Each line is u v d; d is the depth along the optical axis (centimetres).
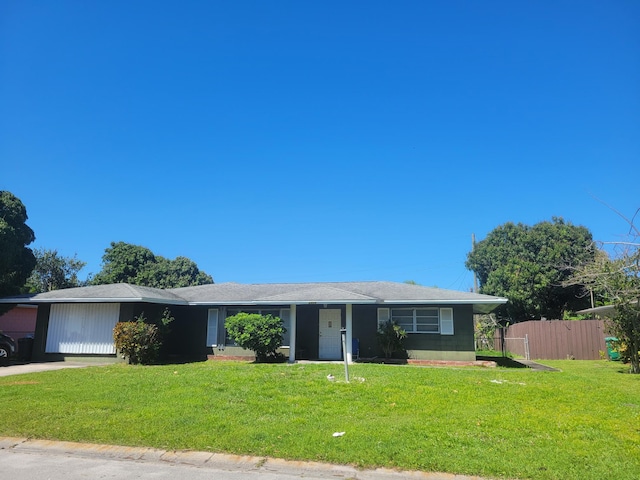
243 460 635
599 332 2428
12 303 2155
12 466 625
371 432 730
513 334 2845
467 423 791
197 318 2258
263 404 941
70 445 705
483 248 3753
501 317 3584
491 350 3200
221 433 738
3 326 2809
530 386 1179
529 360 2267
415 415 854
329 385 1149
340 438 702
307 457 635
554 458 620
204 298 2244
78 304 2088
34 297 2089
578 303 3288
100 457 663
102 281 4088
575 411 895
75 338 2058
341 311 2130
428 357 1983
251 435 721
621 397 1039
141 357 1891
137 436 727
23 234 2439
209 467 619
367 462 614
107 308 2052
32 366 1802
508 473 573
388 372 1409
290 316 2052
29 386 1195
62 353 2056
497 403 965
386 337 1962
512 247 3538
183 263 4522
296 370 1462
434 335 1997
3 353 2147
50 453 682
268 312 2191
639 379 1373
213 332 2219
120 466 625
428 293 2069
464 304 1970
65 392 1095
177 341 2258
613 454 638
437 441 688
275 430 747
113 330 1998
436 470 589
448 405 939
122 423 800
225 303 2148
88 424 796
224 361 2091
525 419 821
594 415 861
